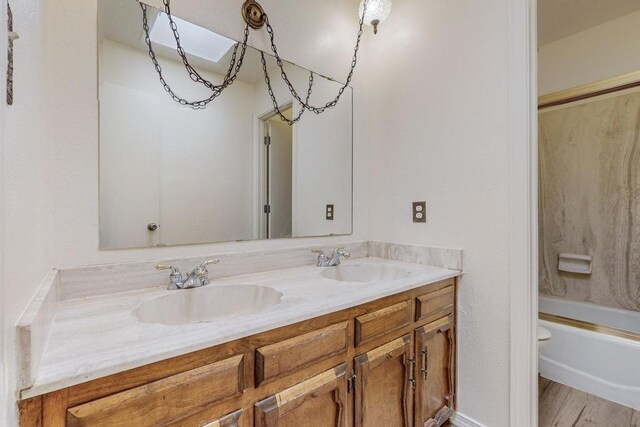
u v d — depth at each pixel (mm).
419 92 1618
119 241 1076
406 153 1684
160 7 1182
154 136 1164
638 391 1622
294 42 1564
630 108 2150
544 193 2572
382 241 1798
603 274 2275
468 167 1423
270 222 1475
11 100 469
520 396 1267
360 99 1845
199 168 1272
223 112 1342
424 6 1596
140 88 1135
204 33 1286
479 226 1388
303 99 1598
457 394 1460
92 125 1024
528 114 1248
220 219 1323
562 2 2037
